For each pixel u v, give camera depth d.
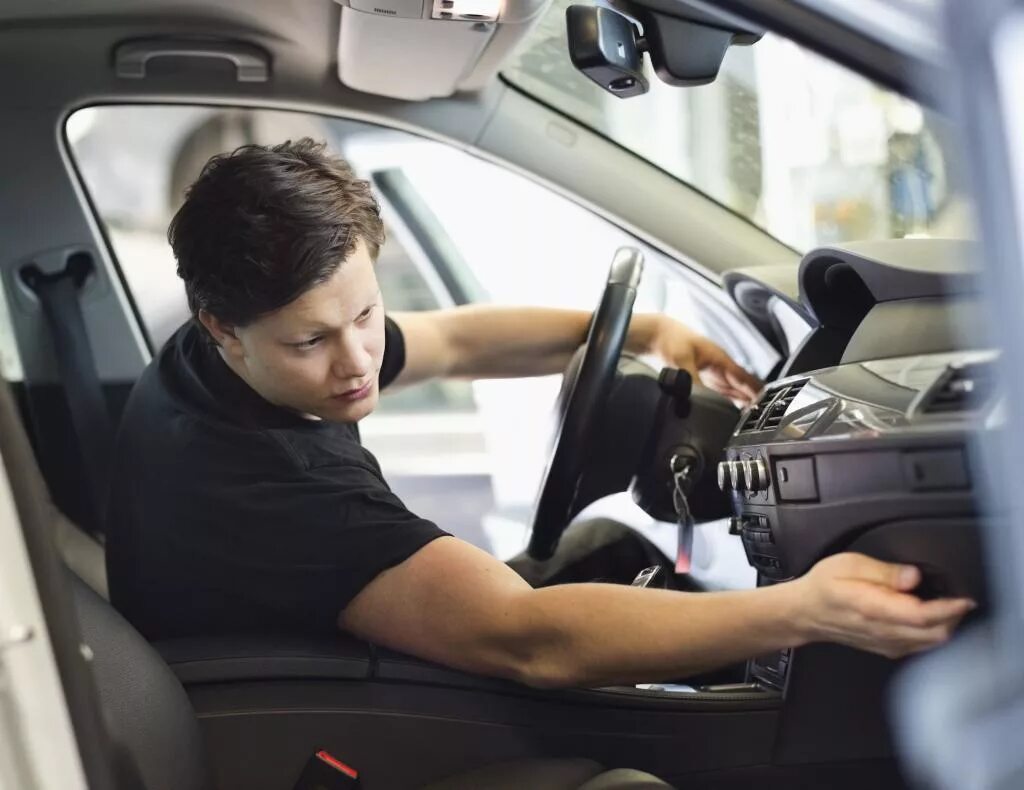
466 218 2.33
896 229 1.51
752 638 1.09
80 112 1.81
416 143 1.91
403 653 1.29
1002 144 0.60
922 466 1.06
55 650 0.81
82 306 1.90
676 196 1.88
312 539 1.26
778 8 0.91
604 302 1.64
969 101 0.61
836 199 1.65
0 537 0.80
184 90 1.81
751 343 1.87
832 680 1.33
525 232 2.02
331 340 1.22
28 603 0.80
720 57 1.17
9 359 1.89
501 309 1.89
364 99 1.85
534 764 1.21
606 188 1.88
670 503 1.74
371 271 1.23
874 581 1.04
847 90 1.52
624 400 1.74
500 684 1.30
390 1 1.50
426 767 1.28
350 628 1.28
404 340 1.78
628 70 1.20
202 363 1.37
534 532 1.67
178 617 1.34
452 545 1.24
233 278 1.17
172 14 1.73
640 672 1.14
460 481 2.70
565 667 1.17
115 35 1.76
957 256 1.24
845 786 1.36
